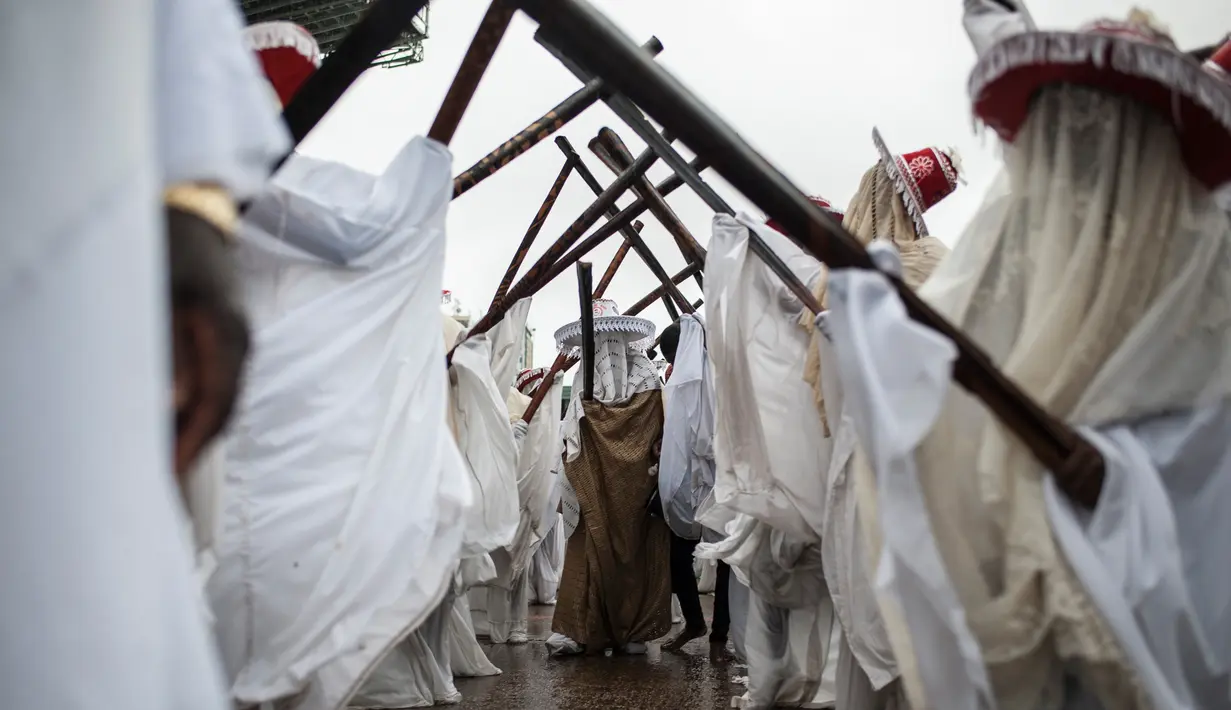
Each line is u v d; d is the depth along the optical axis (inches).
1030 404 66.1
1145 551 64.6
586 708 148.3
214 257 38.5
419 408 94.0
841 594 104.0
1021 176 77.3
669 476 199.2
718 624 231.1
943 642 60.6
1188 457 69.3
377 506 87.4
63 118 30.3
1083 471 66.8
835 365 106.7
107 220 30.0
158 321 30.9
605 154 169.9
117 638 27.8
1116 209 72.9
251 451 82.0
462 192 125.3
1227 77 93.1
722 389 133.7
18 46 30.4
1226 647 65.8
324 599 83.2
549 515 240.1
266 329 84.1
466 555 160.4
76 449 28.4
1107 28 73.0
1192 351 70.6
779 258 133.5
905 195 121.0
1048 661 67.3
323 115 85.6
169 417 36.1
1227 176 75.9
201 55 42.1
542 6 61.2
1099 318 71.7
